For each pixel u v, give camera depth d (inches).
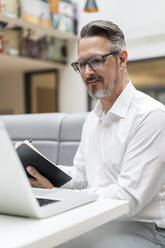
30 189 23.2
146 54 170.6
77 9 188.1
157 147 44.7
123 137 47.8
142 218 46.6
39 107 215.3
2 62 182.9
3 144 21.7
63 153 74.5
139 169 43.7
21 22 157.8
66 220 24.3
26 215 25.2
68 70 197.2
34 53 175.0
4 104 232.5
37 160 39.9
